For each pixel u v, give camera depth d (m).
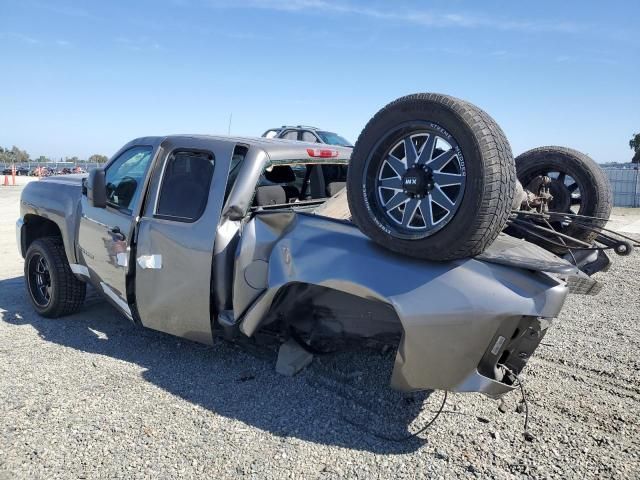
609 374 4.28
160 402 3.63
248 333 3.78
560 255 4.01
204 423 3.37
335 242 3.36
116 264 4.49
